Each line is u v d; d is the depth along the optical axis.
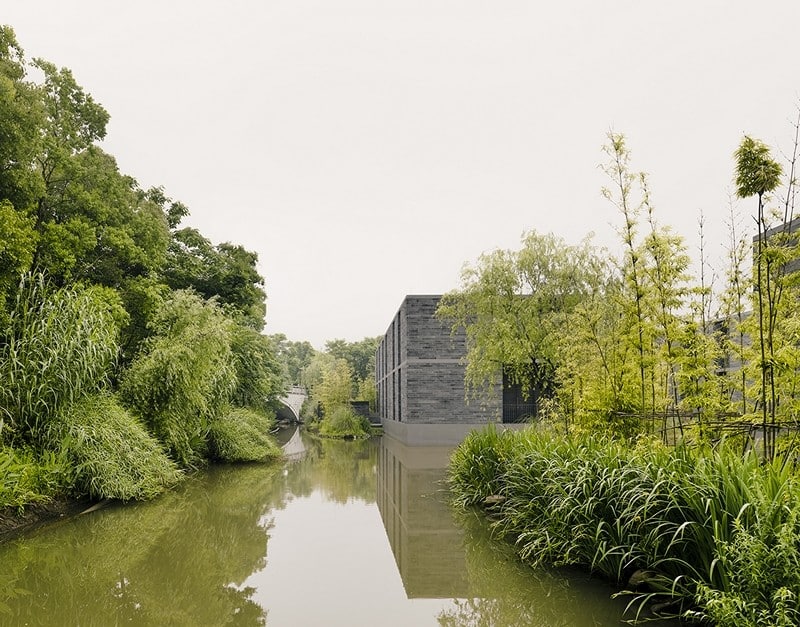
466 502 9.55
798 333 5.29
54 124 12.62
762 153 5.13
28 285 9.98
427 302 24.58
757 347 5.71
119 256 13.19
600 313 8.25
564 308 12.20
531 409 24.09
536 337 12.73
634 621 4.67
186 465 14.15
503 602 5.53
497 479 8.84
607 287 11.29
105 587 6.14
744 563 3.72
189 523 9.16
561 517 6.03
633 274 7.00
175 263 20.44
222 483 13.38
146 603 5.68
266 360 26.48
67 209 12.14
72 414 9.13
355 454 21.48
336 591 6.04
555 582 5.76
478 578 6.34
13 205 10.17
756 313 5.94
